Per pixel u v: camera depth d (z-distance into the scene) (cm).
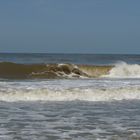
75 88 1658
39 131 928
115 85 1877
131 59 6006
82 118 1116
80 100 1502
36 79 2403
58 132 920
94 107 1339
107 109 1298
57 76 2677
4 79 2369
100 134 898
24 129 949
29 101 1452
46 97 1516
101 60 5428
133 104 1433
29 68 2856
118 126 999
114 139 846
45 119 1091
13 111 1222
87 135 888
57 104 1392
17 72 2809
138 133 912
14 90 1575
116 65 3191
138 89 1675
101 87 1733
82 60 5206
